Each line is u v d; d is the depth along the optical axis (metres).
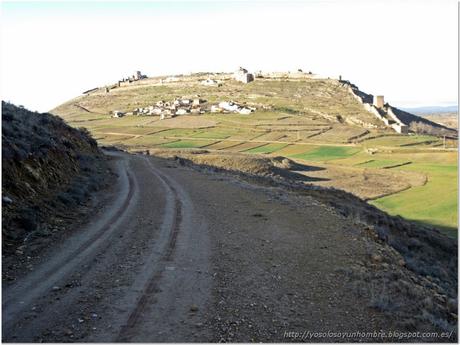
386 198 65.06
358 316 8.56
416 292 10.20
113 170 35.81
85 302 8.70
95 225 15.40
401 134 172.88
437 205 59.06
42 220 14.89
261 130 167.25
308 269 11.08
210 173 34.91
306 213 17.89
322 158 109.94
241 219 16.70
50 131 29.81
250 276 10.45
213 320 8.02
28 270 10.55
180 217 16.97
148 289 9.42
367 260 12.08
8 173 15.93
